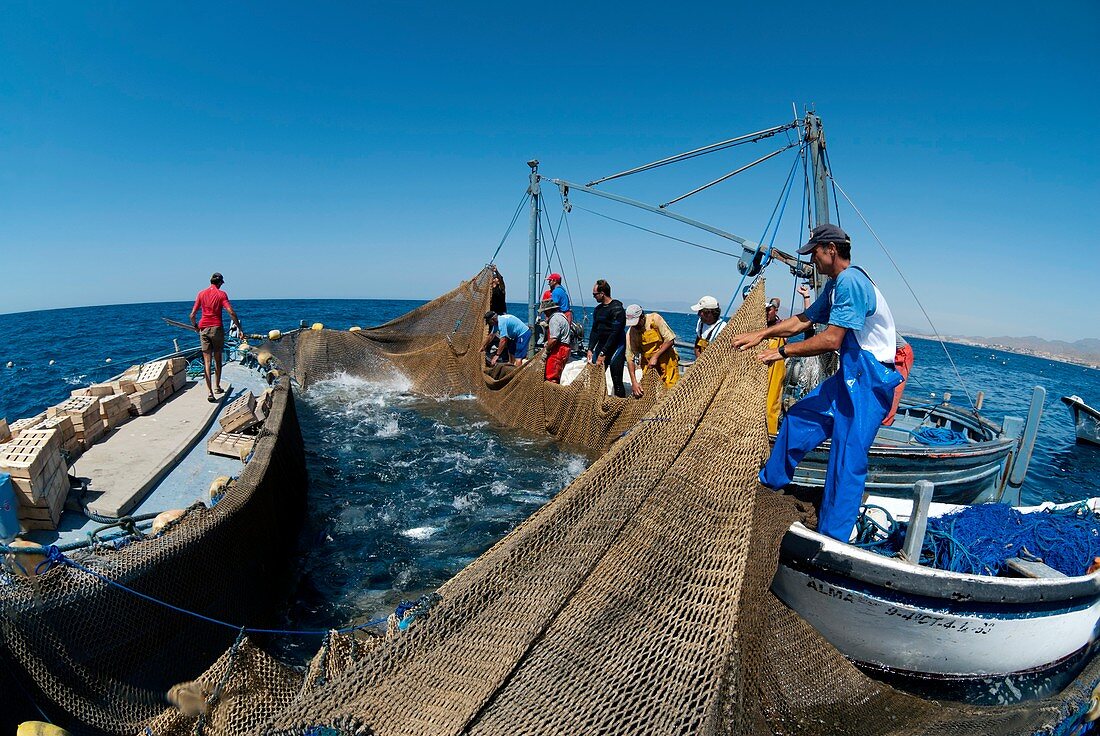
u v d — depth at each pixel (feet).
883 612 12.94
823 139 25.05
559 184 39.60
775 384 19.97
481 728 8.19
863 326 12.95
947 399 37.65
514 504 24.73
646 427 11.80
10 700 8.80
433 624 9.27
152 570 11.14
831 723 11.60
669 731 7.57
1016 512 16.97
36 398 49.98
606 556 9.93
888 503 19.47
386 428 34.73
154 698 10.58
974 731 11.80
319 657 10.76
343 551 20.34
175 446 23.16
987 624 12.82
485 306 41.11
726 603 8.87
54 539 15.80
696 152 30.48
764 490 13.56
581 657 8.72
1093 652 15.96
